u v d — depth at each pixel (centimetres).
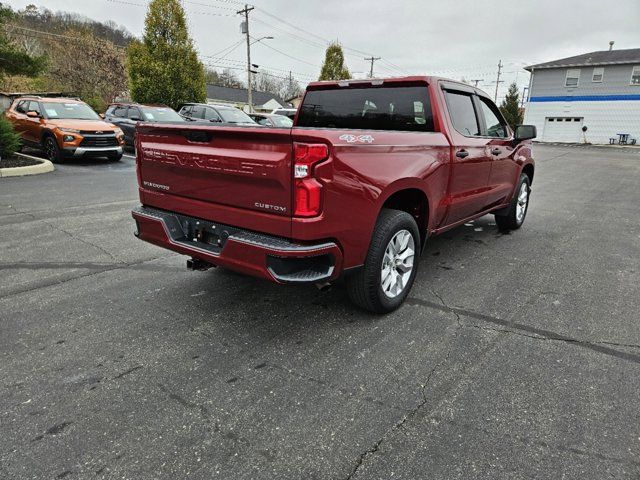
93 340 299
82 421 221
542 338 308
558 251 518
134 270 429
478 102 460
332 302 364
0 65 1238
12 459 196
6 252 472
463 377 261
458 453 202
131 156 1402
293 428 217
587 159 1927
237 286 394
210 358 279
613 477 189
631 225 662
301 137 249
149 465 194
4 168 972
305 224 256
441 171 370
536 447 205
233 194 285
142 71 2045
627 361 279
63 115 1221
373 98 423
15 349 286
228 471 191
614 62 3198
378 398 241
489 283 412
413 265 356
